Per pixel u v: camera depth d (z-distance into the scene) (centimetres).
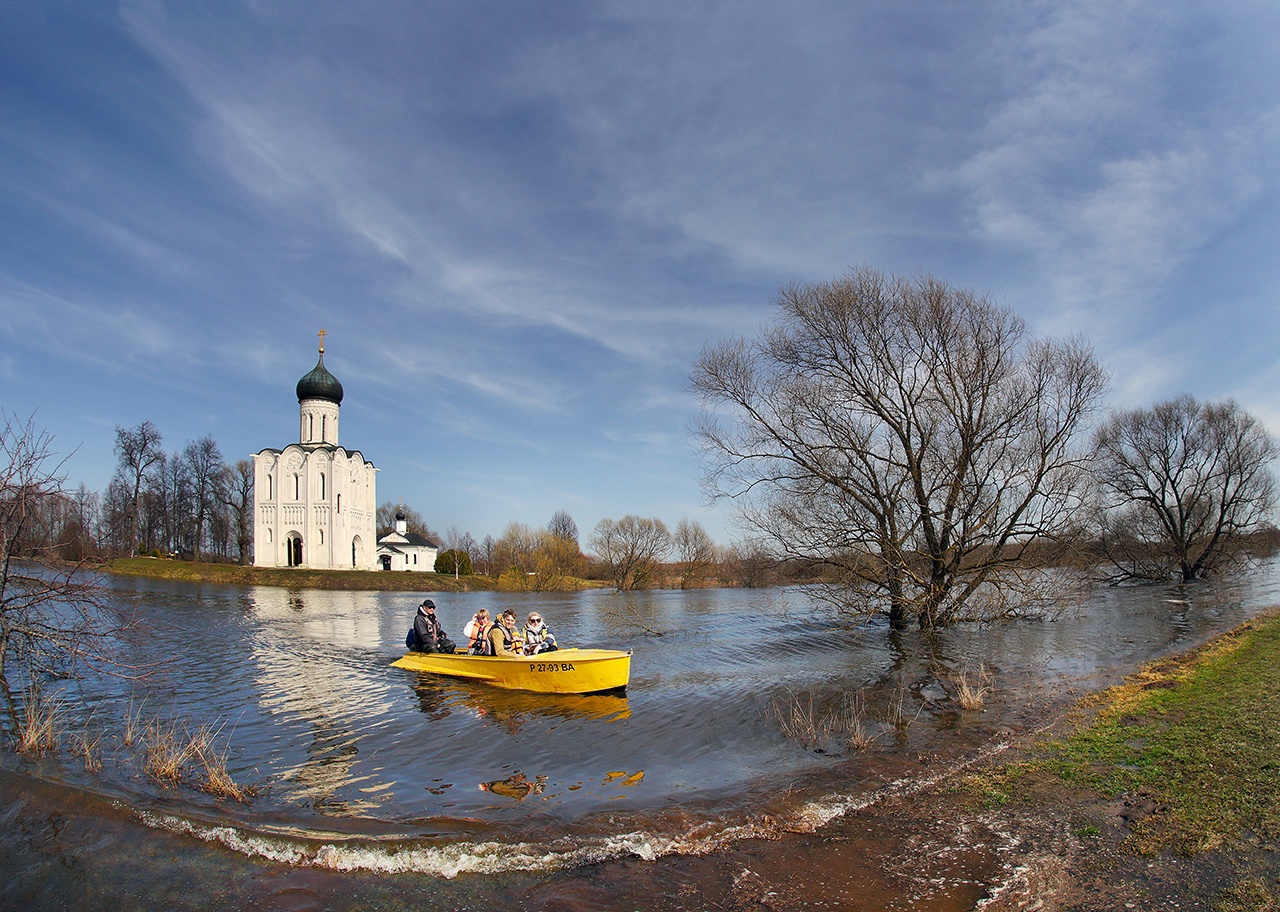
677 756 973
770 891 568
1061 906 520
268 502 6669
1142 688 1209
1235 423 4125
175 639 2228
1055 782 772
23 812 733
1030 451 2117
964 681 1256
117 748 984
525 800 796
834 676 1565
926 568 2261
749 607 3659
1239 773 726
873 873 595
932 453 2169
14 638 1292
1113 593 3500
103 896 576
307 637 2330
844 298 2159
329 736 1091
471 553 9406
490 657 1508
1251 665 1306
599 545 6334
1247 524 4209
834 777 855
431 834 688
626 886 581
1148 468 4256
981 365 2058
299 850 648
